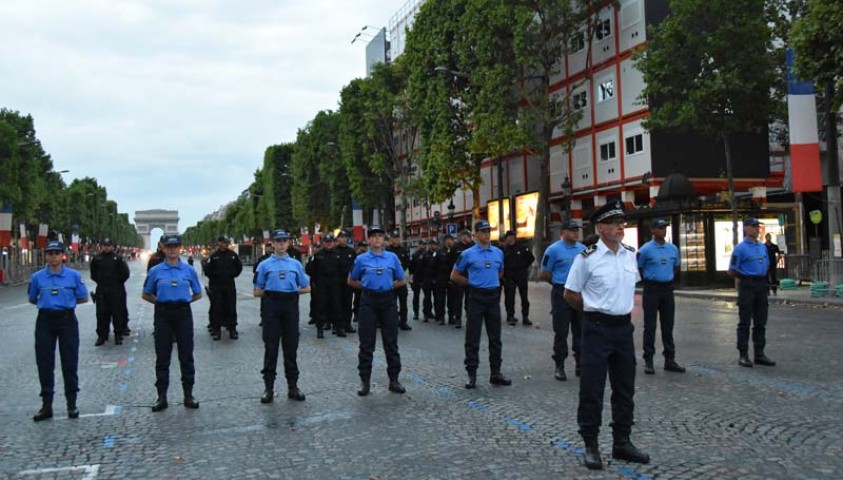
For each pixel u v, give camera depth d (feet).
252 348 44.70
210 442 22.16
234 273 49.98
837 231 69.82
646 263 31.22
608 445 20.43
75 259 272.72
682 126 84.17
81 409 27.61
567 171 129.90
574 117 113.80
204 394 29.96
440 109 130.11
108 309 47.93
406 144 187.83
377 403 27.20
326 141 206.69
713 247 84.02
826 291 66.95
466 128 131.03
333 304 49.44
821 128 99.30
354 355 40.52
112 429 24.23
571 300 18.85
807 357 34.22
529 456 19.57
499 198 122.42
